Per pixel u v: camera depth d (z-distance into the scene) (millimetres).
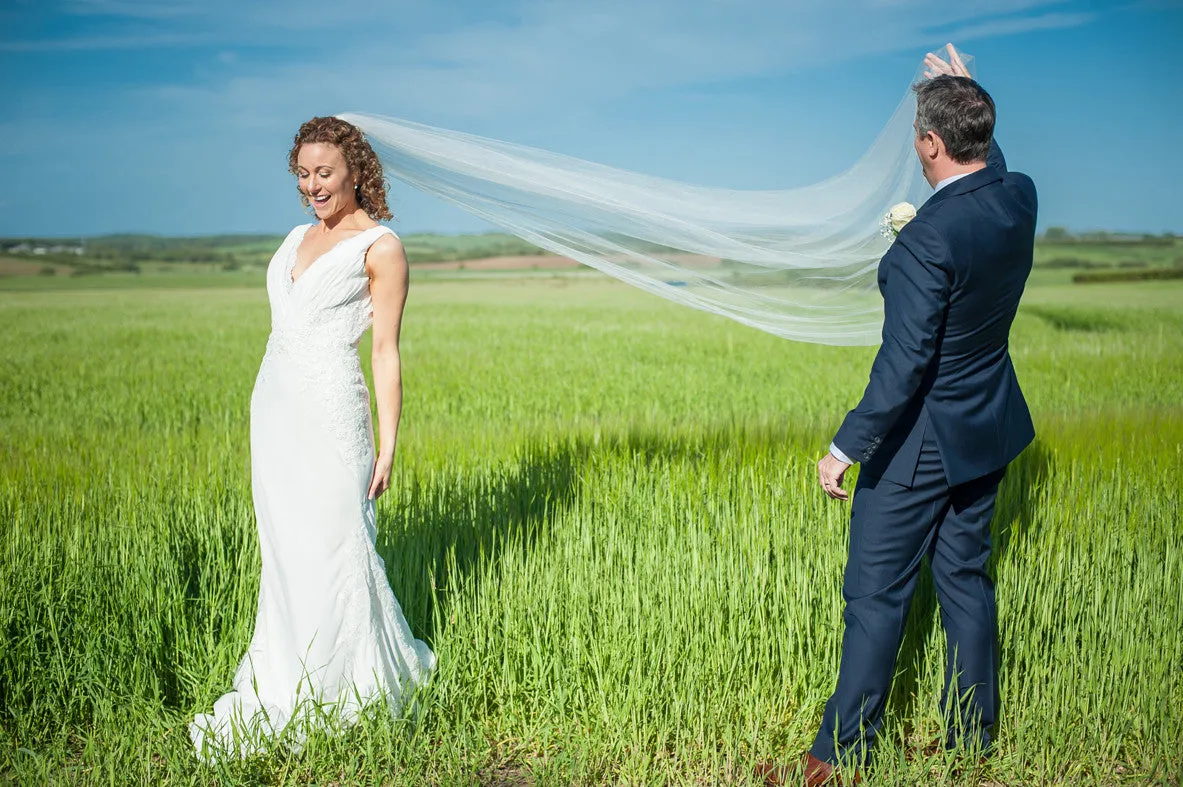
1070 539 4000
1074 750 2951
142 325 24109
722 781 2824
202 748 2803
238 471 5641
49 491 4977
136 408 10242
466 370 13586
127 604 3453
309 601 3004
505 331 22172
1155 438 6273
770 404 10242
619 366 14258
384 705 2967
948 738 2977
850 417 2684
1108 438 6309
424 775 2842
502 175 3309
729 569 3658
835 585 3561
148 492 4883
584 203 3320
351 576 3045
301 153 2947
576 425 7746
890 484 2773
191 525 4156
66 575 3572
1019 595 3508
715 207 3449
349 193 3031
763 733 3018
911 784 2742
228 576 3736
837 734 2779
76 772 2705
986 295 2641
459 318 27438
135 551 3816
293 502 2994
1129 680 3092
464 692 3176
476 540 4078
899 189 3459
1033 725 3014
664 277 3488
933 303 2559
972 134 2660
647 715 3094
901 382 2578
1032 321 24047
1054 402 10281
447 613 3566
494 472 5203
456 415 9766
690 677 3125
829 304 3590
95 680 3125
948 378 2721
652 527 4133
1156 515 4492
